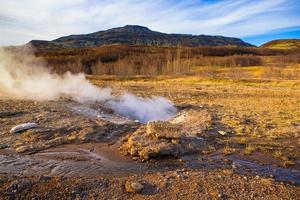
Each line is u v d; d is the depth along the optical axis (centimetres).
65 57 8119
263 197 568
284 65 7950
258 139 1010
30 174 669
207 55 12294
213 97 2238
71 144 898
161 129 902
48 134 962
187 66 7044
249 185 618
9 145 866
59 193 563
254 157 831
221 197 563
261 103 1911
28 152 818
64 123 1087
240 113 1492
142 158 781
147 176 659
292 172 726
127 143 878
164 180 632
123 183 617
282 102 1966
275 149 905
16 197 545
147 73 6241
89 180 623
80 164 742
